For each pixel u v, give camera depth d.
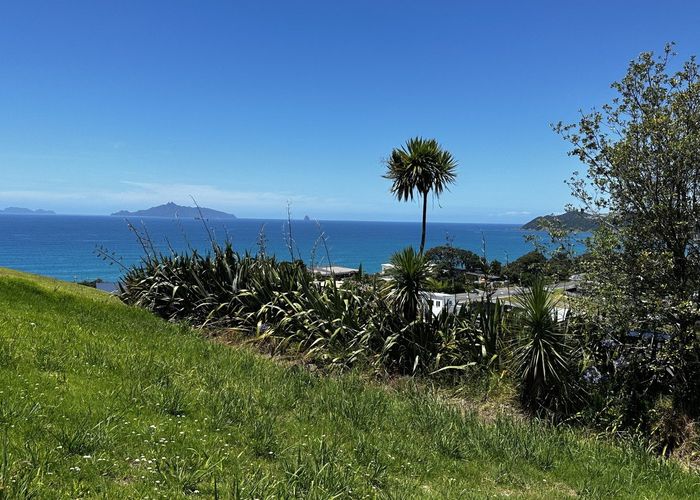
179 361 6.94
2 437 3.54
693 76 7.37
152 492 3.23
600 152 7.81
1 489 2.85
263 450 4.39
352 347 8.77
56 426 3.93
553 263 8.32
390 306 9.23
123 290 12.20
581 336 8.20
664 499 4.97
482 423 6.58
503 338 8.59
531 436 6.14
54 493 3.00
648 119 7.24
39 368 5.28
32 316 7.76
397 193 13.52
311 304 9.80
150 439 4.07
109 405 4.59
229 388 5.98
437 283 10.50
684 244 7.40
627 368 7.79
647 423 7.19
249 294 10.44
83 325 8.05
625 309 7.51
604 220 8.00
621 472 5.56
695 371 7.34
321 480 3.84
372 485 4.18
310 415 5.66
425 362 8.55
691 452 6.74
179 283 11.48
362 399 6.60
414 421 6.22
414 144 13.12
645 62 7.47
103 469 3.46
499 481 4.87
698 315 7.14
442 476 4.76
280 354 9.18
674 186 7.32
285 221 16.94
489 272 9.99
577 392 7.54
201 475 3.58
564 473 5.33
